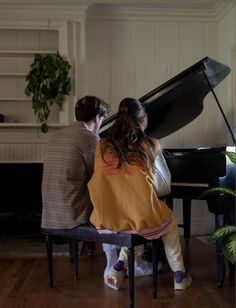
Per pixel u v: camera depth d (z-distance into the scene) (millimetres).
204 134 4820
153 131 3711
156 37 4801
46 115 4348
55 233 2623
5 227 4477
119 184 2334
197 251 3797
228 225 2604
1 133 4582
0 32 4680
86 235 2488
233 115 4438
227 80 4504
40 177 4414
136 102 2488
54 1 4340
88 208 2586
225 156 2791
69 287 2750
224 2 4270
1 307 2375
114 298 2531
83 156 2574
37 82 4293
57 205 2576
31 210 4449
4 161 4570
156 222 2355
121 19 4773
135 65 4797
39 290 2686
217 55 4832
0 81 4715
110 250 2844
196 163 2928
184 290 2672
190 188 2951
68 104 4477
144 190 2314
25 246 4016
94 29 4758
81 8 4465
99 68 4773
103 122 3057
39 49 4715
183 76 2996
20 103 4750
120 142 2354
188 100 3248
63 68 4262
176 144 4828
